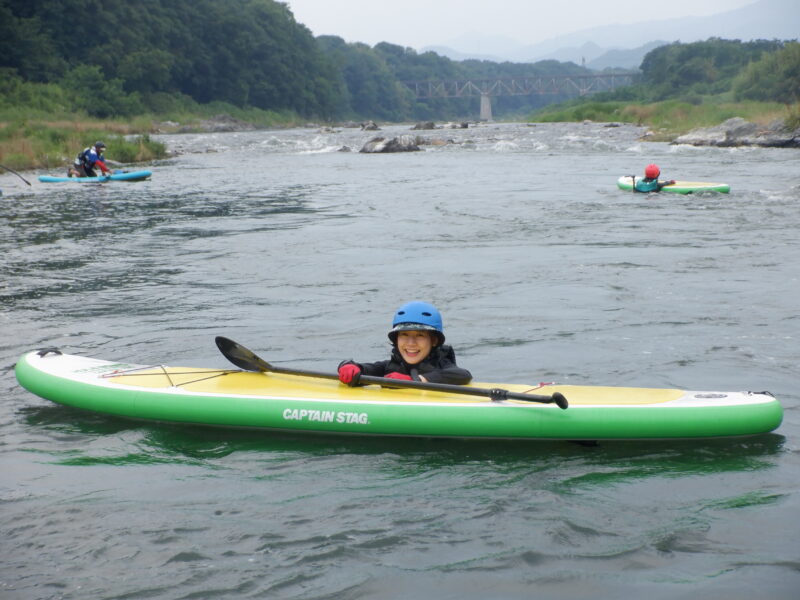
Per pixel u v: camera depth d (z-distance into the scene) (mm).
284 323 7379
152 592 3051
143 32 96125
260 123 102938
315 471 4230
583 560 3271
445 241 11914
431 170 25750
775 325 7082
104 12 91500
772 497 3855
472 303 8055
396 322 4957
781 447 4492
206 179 24250
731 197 16656
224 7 111438
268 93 115875
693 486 4004
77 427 4926
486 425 4551
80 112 75812
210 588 3078
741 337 6727
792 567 3189
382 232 12906
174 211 16297
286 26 124062
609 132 47719
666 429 4492
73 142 33750
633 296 8258
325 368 6004
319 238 12406
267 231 13266
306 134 66500
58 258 11039
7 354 6496
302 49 128500
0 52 78062
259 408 4777
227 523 3625
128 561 3291
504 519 3646
